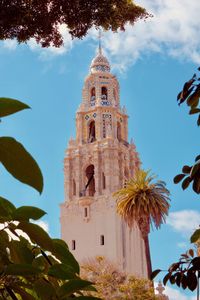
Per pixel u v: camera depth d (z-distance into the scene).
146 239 75.44
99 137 119.25
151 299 62.47
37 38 18.70
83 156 119.44
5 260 3.62
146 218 75.25
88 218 113.31
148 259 75.12
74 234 114.19
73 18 18.47
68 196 117.94
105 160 115.81
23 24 17.89
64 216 116.38
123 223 111.88
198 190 6.01
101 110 122.06
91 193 118.56
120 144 118.81
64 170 119.94
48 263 3.86
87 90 126.31
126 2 19.08
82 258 111.25
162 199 75.62
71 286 3.42
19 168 3.12
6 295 3.56
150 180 76.50
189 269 6.11
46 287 3.44
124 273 71.06
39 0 17.91
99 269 70.50
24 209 3.64
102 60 128.88
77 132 122.75
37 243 3.61
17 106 3.19
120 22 19.23
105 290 65.38
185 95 6.66
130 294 62.81
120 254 108.88
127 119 125.88
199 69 6.68
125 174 119.56
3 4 17.48
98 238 111.25
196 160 5.99
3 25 17.72
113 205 111.38
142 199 74.88
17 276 3.43
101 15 18.69
